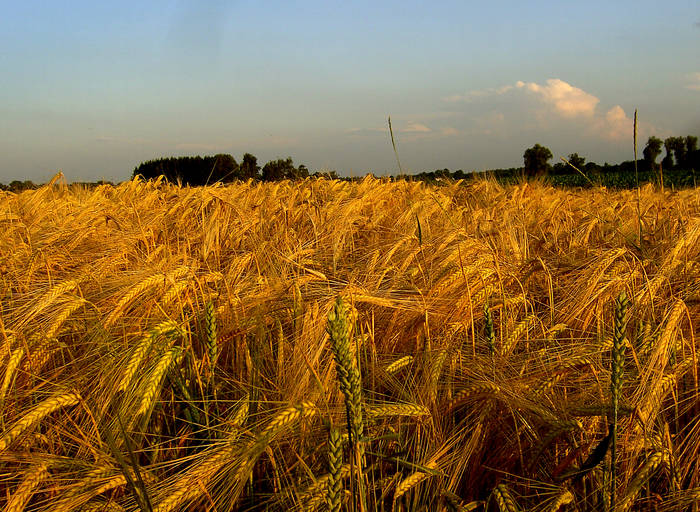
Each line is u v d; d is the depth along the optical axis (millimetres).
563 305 3344
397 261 4008
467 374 2592
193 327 3168
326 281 3238
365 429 2320
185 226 6359
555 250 5590
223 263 4770
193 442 2445
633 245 4422
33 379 2561
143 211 7281
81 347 2938
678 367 2463
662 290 3367
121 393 2336
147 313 2928
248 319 3031
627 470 2166
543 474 2283
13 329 2609
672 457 2150
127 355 2359
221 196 6512
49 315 2693
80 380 2490
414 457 2322
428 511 2178
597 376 2420
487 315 2750
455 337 2947
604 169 39438
